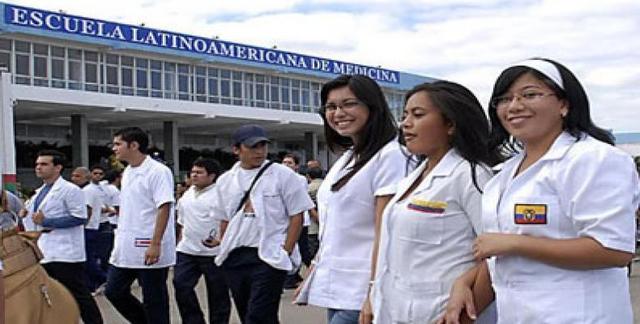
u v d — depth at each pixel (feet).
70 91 95.45
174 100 110.83
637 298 30.17
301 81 143.13
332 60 145.59
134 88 115.14
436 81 11.36
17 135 109.40
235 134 20.01
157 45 116.06
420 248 10.91
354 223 13.52
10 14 98.02
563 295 8.69
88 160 110.42
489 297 10.39
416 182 11.43
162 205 22.15
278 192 19.60
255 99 134.82
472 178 10.62
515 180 9.12
